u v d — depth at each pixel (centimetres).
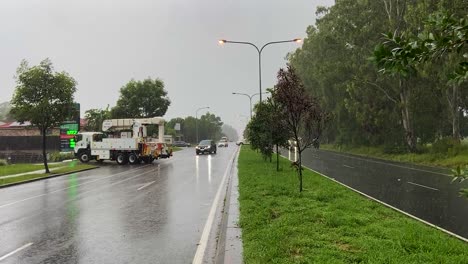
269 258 622
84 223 1044
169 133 10250
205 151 5206
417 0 3356
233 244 739
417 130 4169
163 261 711
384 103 4144
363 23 3972
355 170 2462
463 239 763
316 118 1467
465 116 4922
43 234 927
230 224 914
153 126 4100
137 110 5681
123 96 5719
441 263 583
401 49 287
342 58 4531
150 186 1847
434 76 3170
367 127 4472
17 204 1393
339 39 4372
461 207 1141
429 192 1472
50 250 792
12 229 984
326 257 621
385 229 809
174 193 1598
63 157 4362
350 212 1003
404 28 3616
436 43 282
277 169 2203
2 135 6056
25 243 848
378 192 1472
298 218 913
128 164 3541
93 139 3703
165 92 5903
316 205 1110
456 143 3294
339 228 826
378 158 3800
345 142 5338
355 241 717
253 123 2842
